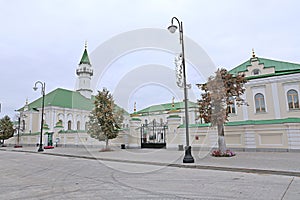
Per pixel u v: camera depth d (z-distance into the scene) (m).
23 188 6.04
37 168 10.11
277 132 15.05
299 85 19.84
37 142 30.83
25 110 43.47
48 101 41.81
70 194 5.35
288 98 20.23
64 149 23.48
